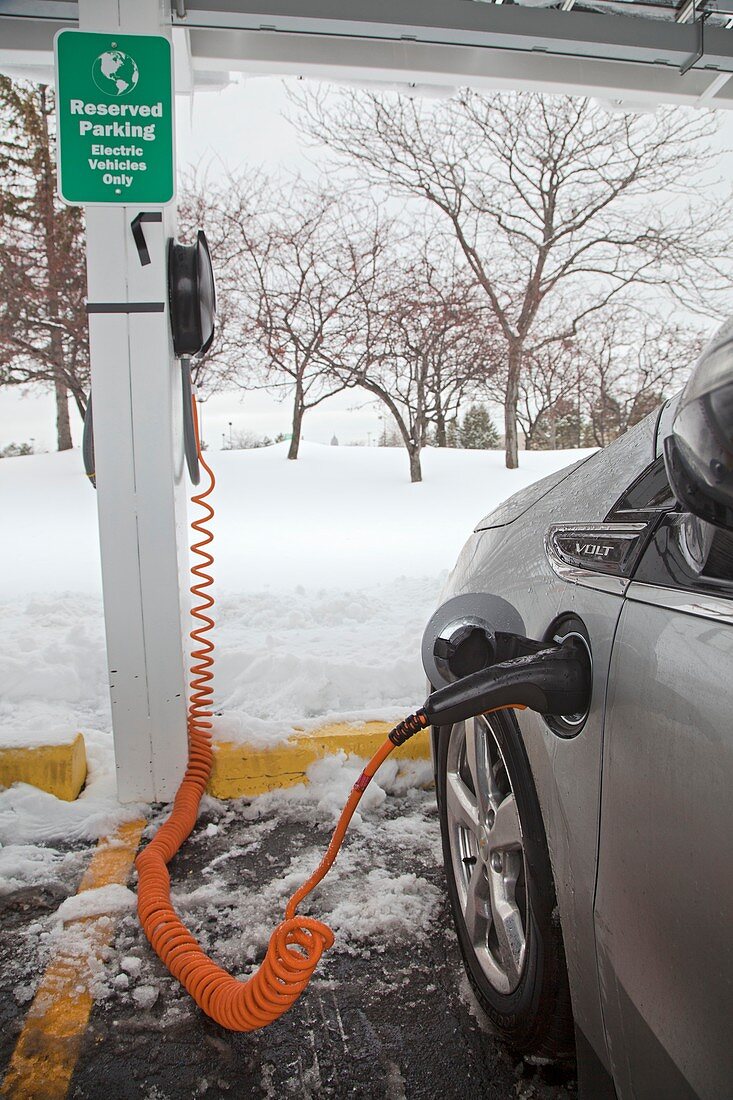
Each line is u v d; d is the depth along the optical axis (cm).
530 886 166
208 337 307
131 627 292
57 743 312
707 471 94
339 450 2397
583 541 168
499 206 2175
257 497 1667
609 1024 134
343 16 374
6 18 381
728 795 102
